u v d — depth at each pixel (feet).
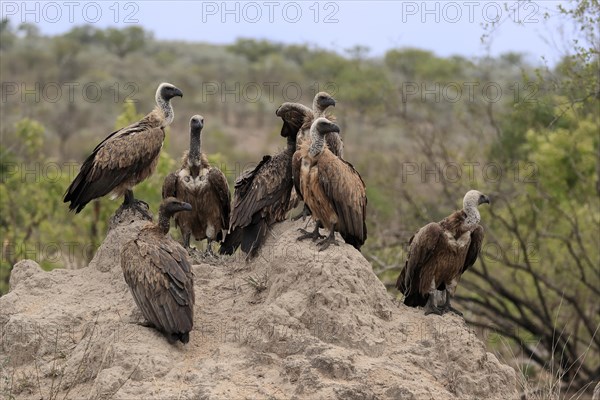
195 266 38.40
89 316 36.78
